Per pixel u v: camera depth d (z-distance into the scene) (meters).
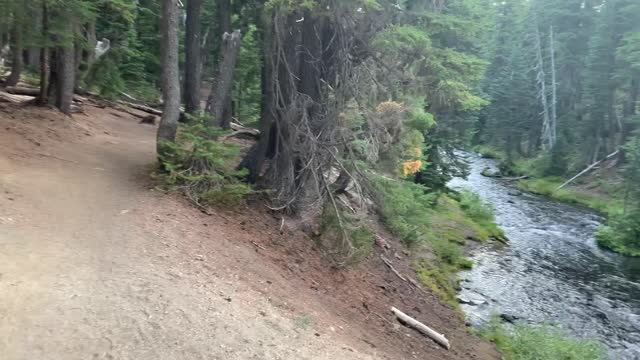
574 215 35.06
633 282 21.69
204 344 6.54
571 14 54.47
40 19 15.51
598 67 47.69
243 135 18.94
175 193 12.16
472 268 21.16
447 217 26.20
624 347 15.19
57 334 6.05
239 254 10.48
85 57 24.45
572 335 15.63
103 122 20.84
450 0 13.29
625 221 28.50
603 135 47.91
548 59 58.69
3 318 6.12
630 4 45.50
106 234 9.29
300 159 13.89
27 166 12.21
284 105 13.27
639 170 34.00
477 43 15.63
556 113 58.03
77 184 11.68
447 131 23.72
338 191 14.64
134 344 6.16
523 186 45.91
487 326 15.12
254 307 8.12
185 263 8.90
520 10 62.84
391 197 14.16
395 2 12.05
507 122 59.75
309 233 13.66
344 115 12.91
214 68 26.88
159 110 27.25
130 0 21.48
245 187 12.80
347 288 12.71
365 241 13.52
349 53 12.87
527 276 21.16
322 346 7.62
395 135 13.65
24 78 24.52
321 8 11.78
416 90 13.10
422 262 18.23
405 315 12.80
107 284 7.45
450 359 11.63
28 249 8.02
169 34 12.67
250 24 17.73
